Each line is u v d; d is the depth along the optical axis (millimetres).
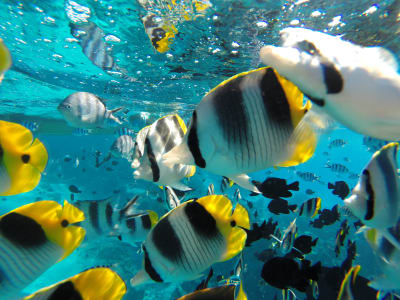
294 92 186
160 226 306
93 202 524
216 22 1062
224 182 788
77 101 772
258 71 193
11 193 214
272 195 557
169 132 357
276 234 709
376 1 942
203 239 299
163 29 1096
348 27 1095
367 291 307
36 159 221
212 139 201
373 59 107
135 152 369
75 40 1322
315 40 118
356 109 108
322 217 842
